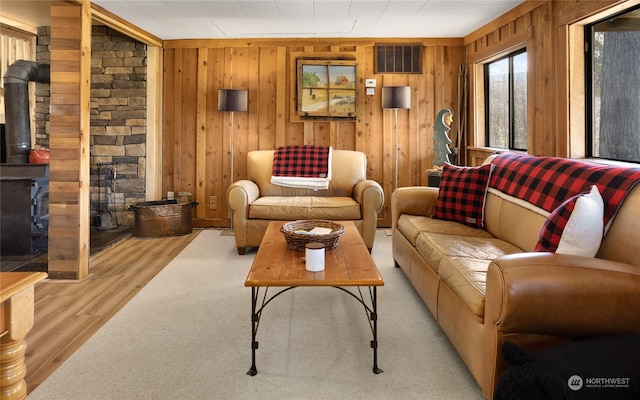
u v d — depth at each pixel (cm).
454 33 473
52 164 304
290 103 498
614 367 112
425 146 499
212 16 407
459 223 292
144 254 382
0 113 455
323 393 167
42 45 477
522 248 227
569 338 143
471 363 167
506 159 291
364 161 448
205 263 353
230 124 501
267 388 170
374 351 182
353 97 491
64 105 304
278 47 493
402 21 424
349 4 373
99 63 491
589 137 305
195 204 498
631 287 135
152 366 187
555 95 322
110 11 390
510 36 389
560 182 212
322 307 255
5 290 97
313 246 188
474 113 473
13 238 373
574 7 293
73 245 306
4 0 392
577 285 135
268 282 172
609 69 286
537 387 111
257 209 374
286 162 443
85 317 241
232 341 211
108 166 496
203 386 171
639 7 259
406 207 327
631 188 166
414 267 267
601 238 164
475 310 161
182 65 498
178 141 505
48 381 174
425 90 495
